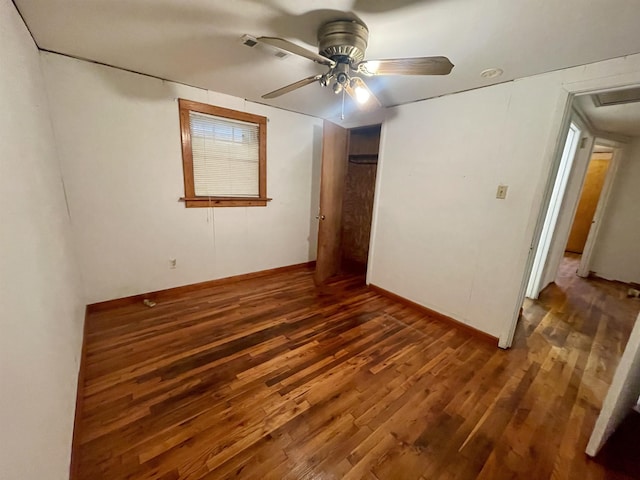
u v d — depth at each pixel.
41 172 1.53
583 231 5.93
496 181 2.26
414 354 2.18
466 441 1.44
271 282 3.59
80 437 1.35
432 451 1.38
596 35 1.46
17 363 0.81
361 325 2.59
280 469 1.25
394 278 3.19
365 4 1.32
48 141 1.89
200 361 1.97
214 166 3.09
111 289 2.66
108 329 2.32
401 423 1.53
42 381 1.00
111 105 2.38
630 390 1.41
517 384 1.88
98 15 1.53
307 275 3.91
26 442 0.79
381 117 3.20
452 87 2.33
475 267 2.45
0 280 0.77
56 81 2.12
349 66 1.57
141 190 2.67
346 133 3.67
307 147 3.82
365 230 4.54
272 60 2.07
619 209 4.11
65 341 1.46
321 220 3.49
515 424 1.55
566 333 2.60
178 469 1.23
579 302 3.34
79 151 2.30
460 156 2.47
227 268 3.42
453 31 1.52
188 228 3.03
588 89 1.80
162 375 1.81
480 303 2.44
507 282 2.25
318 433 1.44
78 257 2.42
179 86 2.67
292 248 4.03
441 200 2.65
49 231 1.51
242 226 3.44
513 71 1.96
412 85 2.32
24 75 1.44
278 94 1.96
